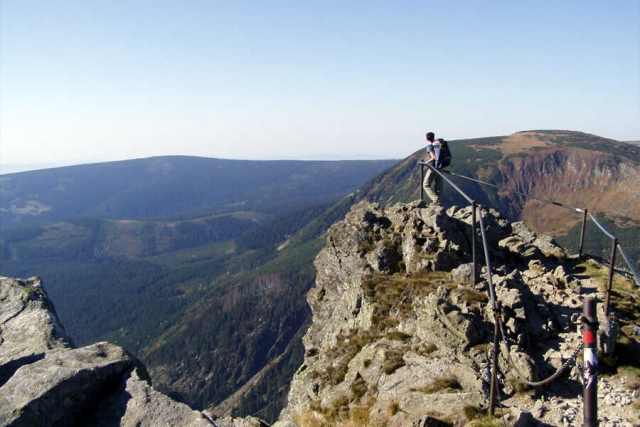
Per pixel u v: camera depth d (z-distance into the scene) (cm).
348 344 2236
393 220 2902
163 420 1014
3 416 968
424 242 2545
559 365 1602
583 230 2559
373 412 1598
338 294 2872
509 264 2533
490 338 1739
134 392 1086
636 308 1980
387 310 2227
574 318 1834
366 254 2753
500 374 1586
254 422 1355
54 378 1052
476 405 1439
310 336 2914
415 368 1738
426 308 1950
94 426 1033
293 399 2362
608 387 1489
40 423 991
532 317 1822
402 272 2495
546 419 1371
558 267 2334
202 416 1021
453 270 2211
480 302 1878
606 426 1327
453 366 1653
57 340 1352
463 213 2945
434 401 1504
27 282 1625
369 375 1870
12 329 1399
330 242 3064
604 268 2472
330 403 1883
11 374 1218
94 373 1098
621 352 1611
